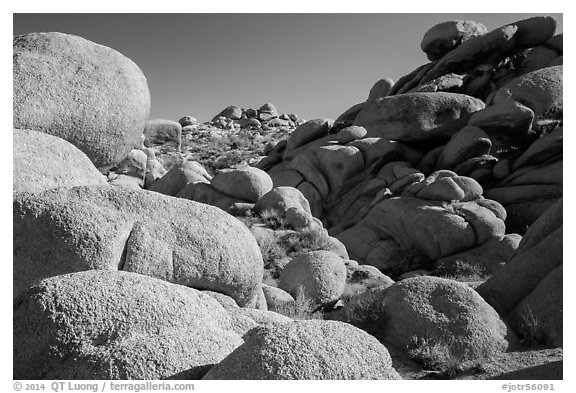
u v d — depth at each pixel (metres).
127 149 10.97
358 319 8.80
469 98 28.34
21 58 9.75
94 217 6.05
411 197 22.31
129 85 10.58
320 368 4.02
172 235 6.38
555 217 9.20
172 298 4.91
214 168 32.28
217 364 4.16
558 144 22.50
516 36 32.25
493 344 7.64
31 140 7.47
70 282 4.75
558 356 7.23
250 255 6.89
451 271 19.06
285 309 10.41
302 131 29.72
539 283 8.56
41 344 4.40
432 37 35.12
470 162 24.09
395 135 27.84
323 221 25.02
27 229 5.81
